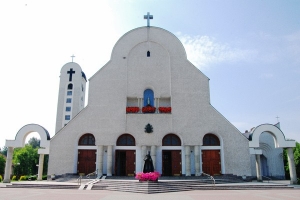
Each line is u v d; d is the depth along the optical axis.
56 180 27.47
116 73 31.86
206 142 30.33
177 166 29.50
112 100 30.84
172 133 30.19
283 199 15.30
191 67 32.12
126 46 32.91
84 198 15.26
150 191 19.31
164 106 31.88
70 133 29.70
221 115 30.42
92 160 29.53
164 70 32.19
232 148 29.52
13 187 22.97
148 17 34.25
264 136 42.47
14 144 28.41
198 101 30.94
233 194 18.27
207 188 22.48
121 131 29.81
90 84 31.36
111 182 23.48
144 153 29.17
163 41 33.16
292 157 28.23
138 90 31.50
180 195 17.50
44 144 29.36
